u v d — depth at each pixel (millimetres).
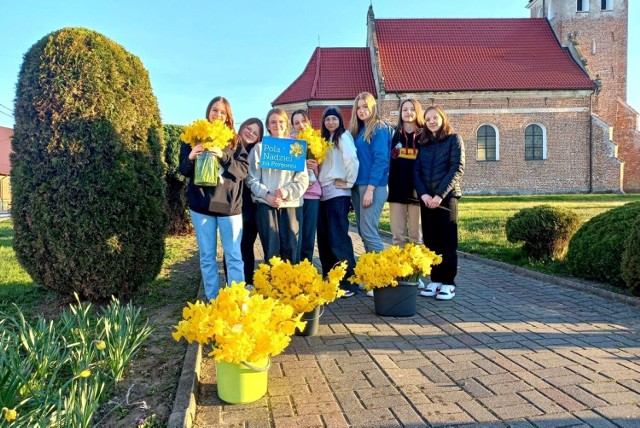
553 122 28969
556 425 2699
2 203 35000
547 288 6133
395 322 4703
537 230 7453
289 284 4227
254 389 3076
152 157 5184
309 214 5723
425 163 5656
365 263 4934
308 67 30422
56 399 2814
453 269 5637
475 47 30594
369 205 5688
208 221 4734
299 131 5855
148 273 5172
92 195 4617
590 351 3818
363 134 5824
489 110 28859
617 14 32000
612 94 32562
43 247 4637
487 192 29188
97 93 4688
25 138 4656
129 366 3629
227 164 4672
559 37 31609
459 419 2793
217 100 4824
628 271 5367
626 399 2977
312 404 3029
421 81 28609
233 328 2936
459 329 4453
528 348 3916
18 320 4668
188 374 3332
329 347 4035
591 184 29125
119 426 2793
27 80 4676
